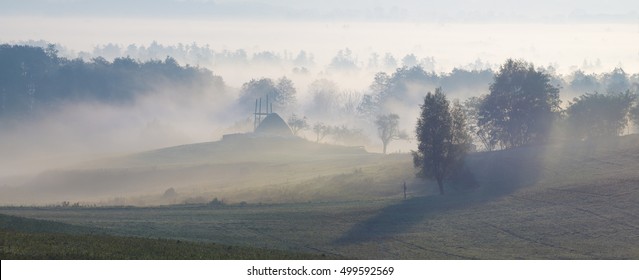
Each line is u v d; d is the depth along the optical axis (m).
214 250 158.75
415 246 197.62
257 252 160.75
